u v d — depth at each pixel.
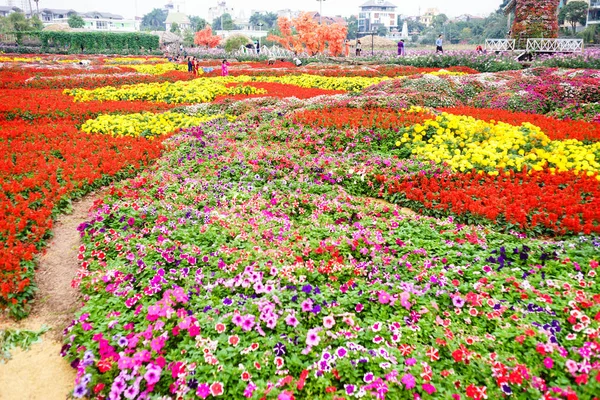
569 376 3.69
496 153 8.92
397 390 3.65
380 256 5.62
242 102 15.52
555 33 30.16
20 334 4.80
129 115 13.77
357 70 27.11
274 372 3.89
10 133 10.98
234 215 6.89
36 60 38.00
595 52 26.66
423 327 4.38
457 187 8.03
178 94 18.05
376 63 32.97
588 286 4.81
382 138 10.60
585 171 8.21
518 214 6.64
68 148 10.04
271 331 4.30
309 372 3.85
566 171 8.20
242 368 3.84
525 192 7.45
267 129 11.84
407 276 5.25
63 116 13.88
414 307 4.64
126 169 9.45
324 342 4.16
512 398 3.57
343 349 3.97
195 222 6.54
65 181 8.41
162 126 12.86
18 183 7.97
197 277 5.16
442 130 10.37
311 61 38.62
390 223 6.60
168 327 4.30
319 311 4.46
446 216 7.34
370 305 4.73
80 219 7.53
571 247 5.59
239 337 4.16
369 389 3.64
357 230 6.31
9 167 8.59
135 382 3.75
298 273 5.19
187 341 4.18
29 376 4.31
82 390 3.79
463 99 16.77
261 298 4.57
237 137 11.52
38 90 19.11
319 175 8.81
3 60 36.12
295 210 7.33
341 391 3.70
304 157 9.54
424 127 10.48
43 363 4.47
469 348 4.12
